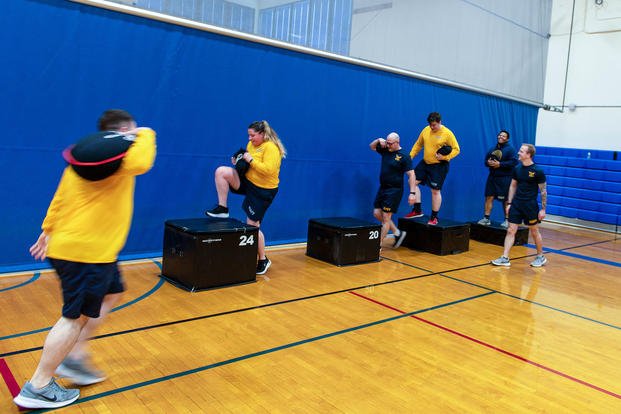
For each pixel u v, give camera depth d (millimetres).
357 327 3541
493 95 8625
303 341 3223
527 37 9383
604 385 2871
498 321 3883
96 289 2156
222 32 5133
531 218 5746
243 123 5473
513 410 2516
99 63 4469
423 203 7797
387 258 5898
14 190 4176
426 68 7426
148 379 2580
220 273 4219
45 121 4258
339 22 6223
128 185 2256
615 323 4016
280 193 5926
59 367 2391
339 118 6375
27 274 4211
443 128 6457
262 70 5547
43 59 4191
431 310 4043
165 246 4387
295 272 4938
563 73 9945
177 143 5016
